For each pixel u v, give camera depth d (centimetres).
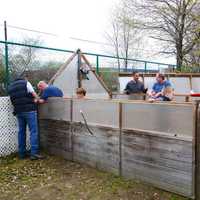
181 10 1730
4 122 625
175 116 400
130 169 468
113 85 1134
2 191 445
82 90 627
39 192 438
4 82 647
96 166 527
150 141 434
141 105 443
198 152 379
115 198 407
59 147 609
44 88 635
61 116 595
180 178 401
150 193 418
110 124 494
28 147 660
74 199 410
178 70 1717
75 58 820
